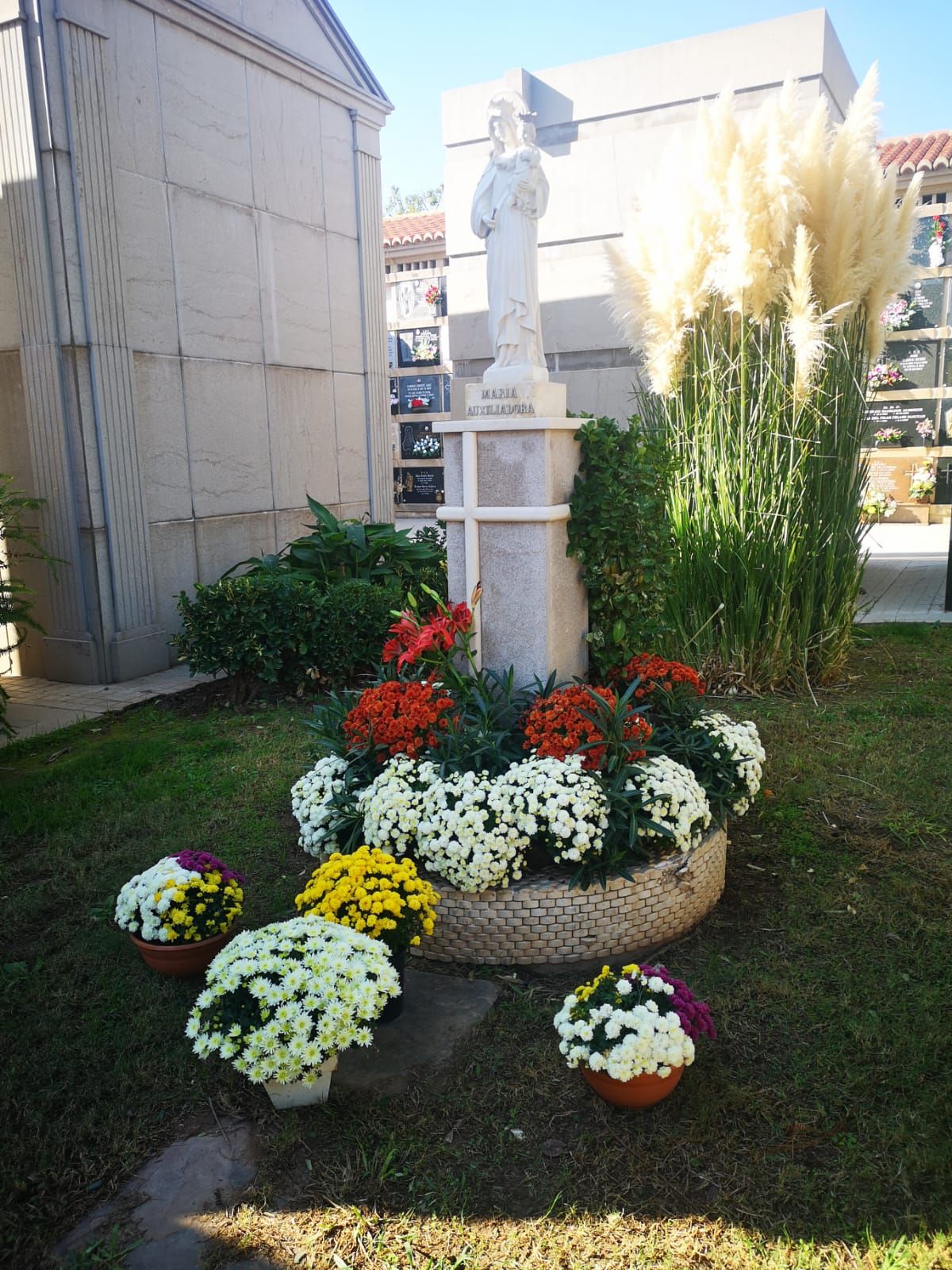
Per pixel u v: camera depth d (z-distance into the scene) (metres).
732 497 6.24
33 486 7.18
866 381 6.52
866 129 5.90
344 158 9.75
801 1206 2.22
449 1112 2.56
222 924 3.23
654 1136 2.44
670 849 3.45
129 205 7.22
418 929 3.01
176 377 7.77
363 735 3.79
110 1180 2.38
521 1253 2.12
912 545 14.70
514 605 4.16
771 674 6.43
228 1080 2.73
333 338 9.70
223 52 8.09
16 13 6.44
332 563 7.82
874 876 3.82
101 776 5.23
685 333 6.29
